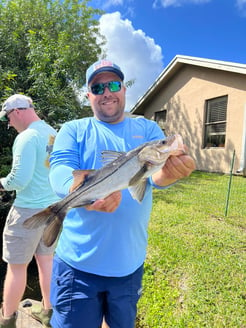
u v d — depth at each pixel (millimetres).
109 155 1551
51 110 6863
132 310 1753
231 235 4121
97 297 1675
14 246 2449
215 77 10484
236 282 2998
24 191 2459
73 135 1785
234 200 6023
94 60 10891
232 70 9195
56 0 10555
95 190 1405
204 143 11312
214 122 10734
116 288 1666
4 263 5215
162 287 3096
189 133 11984
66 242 1718
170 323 2623
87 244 1635
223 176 9305
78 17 11031
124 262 1658
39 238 2518
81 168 1724
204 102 11117
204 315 2637
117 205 1411
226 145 10055
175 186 7672
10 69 7211
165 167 1471
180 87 12477
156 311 2799
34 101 6773
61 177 1565
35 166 2465
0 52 7559
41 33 8031
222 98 10367
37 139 2486
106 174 1415
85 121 1865
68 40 9906
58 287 1729
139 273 1786
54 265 1804
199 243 3891
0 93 6203
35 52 7168
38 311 2773
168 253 3672
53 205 1429
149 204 1816
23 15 9031
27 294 4441
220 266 3299
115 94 1812
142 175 1447
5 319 2463
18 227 2432
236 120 9594
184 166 1417
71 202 1417
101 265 1628
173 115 12984
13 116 2697
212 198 6242
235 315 2588
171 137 1430
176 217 4984
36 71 7004
